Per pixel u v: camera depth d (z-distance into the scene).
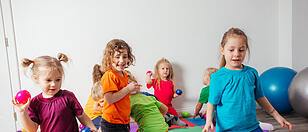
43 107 1.31
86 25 2.64
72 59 2.61
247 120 1.41
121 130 1.56
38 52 2.50
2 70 2.25
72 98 1.38
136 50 2.83
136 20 2.81
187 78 3.06
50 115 1.30
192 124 2.59
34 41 2.49
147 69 2.88
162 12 2.91
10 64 2.36
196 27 3.06
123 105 1.56
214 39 3.15
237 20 3.24
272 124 2.53
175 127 2.46
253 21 3.31
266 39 3.40
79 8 2.61
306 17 3.31
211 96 1.45
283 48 3.38
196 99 3.12
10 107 2.25
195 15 3.05
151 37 2.88
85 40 2.65
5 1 2.31
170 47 2.97
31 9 2.46
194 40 3.07
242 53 1.40
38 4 2.49
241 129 1.41
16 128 2.28
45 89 1.28
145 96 1.87
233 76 1.42
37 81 1.29
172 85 2.87
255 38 3.34
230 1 3.19
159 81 2.82
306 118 2.56
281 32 3.41
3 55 2.26
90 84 2.69
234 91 1.40
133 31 2.81
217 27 3.16
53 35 2.54
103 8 2.69
